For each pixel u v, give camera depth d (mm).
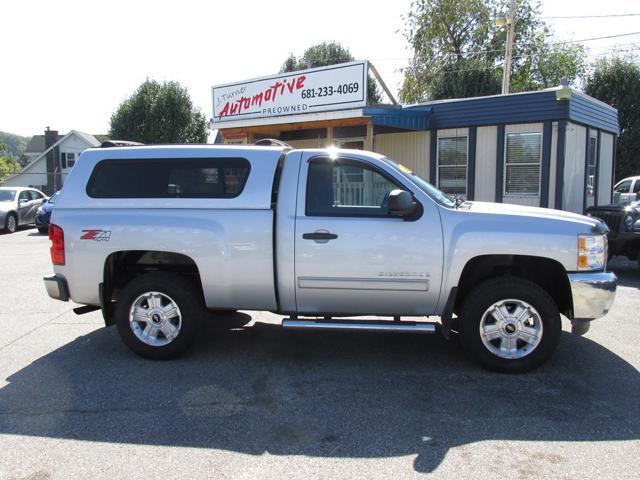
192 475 3035
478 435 3508
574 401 4039
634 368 4750
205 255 4746
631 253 9156
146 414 3842
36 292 8156
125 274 5258
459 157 14359
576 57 32531
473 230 4504
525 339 4605
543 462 3166
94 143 43031
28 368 4805
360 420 3738
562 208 12812
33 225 20406
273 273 4711
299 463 3162
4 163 47469
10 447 3371
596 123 14359
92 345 5488
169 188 4918
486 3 32219
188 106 32750
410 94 33188
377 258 4574
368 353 5219
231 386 4371
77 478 3020
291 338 5719
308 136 17562
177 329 4930
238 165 4875
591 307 4457
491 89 26875
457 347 5391
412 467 3115
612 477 3004
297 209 4703
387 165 4730
